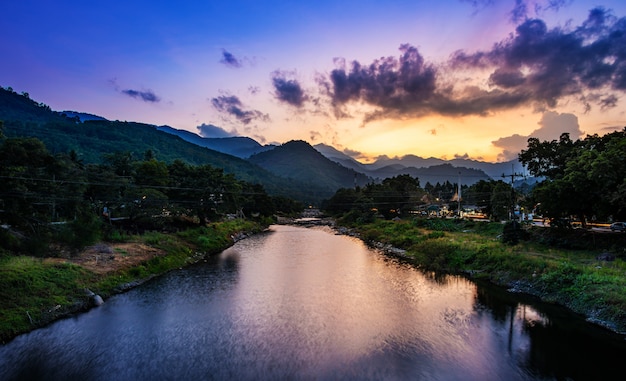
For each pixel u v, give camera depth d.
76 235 41.16
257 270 47.38
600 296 29.14
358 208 120.19
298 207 185.62
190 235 65.31
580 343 24.44
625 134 45.34
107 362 21.92
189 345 24.41
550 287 34.28
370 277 43.56
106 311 30.55
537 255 42.47
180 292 36.62
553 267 36.31
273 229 110.81
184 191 75.06
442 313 30.62
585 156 42.84
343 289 38.19
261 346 24.31
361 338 25.66
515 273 39.53
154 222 61.09
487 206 86.25
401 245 65.75
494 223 71.88
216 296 35.34
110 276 37.50
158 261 46.28
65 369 21.06
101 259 40.91
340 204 144.00
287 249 66.69
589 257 40.22
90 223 43.72
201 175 79.31
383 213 115.25
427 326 27.80
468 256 48.00
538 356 22.73
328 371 21.06
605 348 23.67
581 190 41.88
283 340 25.28
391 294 36.28
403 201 115.50
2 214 37.41
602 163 37.66
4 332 24.53
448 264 48.66
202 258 56.41
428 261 50.66
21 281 29.23
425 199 128.88
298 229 110.81
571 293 31.88
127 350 23.53
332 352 23.47
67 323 27.67
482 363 22.03
